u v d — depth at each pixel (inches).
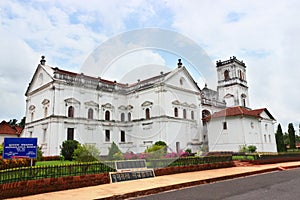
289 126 1566.2
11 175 301.1
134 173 400.2
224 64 1870.1
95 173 375.6
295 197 254.4
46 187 322.7
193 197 276.1
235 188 331.3
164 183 363.9
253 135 1188.5
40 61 1238.3
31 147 354.9
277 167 627.5
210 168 581.6
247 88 1900.8
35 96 1238.9
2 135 1481.3
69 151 634.8
